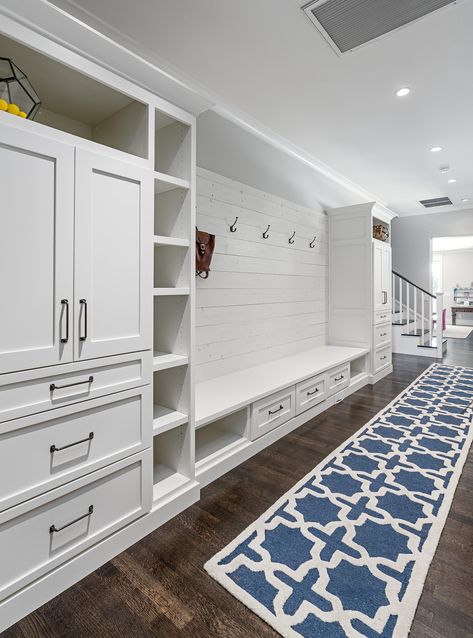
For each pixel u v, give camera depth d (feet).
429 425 10.11
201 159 9.39
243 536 5.63
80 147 4.68
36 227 4.28
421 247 24.00
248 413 8.37
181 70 8.21
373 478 7.35
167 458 6.99
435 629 4.09
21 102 4.52
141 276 5.50
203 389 8.86
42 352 4.36
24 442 4.26
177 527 5.90
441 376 15.61
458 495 6.79
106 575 4.91
